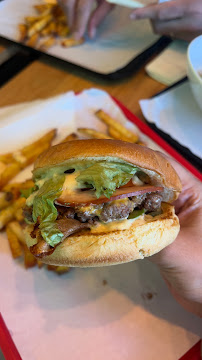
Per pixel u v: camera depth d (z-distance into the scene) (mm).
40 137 351
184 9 397
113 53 434
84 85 410
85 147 197
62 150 204
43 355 242
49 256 200
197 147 350
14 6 478
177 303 271
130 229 198
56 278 277
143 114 371
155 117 370
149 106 375
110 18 479
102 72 407
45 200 196
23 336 249
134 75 421
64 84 410
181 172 280
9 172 315
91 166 200
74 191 202
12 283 273
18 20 460
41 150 329
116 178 197
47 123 356
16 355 239
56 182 201
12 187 302
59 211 206
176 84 396
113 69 412
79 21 426
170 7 396
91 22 443
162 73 412
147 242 197
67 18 439
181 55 433
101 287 276
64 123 359
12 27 450
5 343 243
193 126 364
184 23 414
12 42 433
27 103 369
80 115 365
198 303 255
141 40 450
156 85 412
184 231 248
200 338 255
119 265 287
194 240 239
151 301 271
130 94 402
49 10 458
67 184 203
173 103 381
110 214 194
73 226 195
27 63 426
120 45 443
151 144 345
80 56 427
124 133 345
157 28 433
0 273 276
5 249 287
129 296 273
